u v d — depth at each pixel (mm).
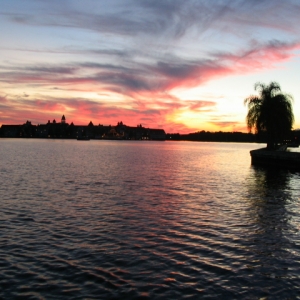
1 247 16219
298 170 55781
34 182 38562
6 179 40750
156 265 14281
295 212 24062
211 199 29203
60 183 38094
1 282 12680
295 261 14812
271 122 61906
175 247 16438
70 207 25141
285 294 11906
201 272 13648
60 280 12883
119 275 13328
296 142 130125
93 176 45656
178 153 130750
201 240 17500
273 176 48344
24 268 13898
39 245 16562
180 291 12109
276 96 62562
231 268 14047
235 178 45906
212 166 67500
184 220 21531
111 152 124188
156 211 24125
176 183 39906
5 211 23453
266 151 63406
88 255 15305
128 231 18969
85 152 119750
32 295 11773
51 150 130875
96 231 18906
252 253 15711
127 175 47656
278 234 18609
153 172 53062
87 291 12070
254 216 22766
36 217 21906
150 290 12156
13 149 133750
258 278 13141
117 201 27750
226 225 20391
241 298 11633
